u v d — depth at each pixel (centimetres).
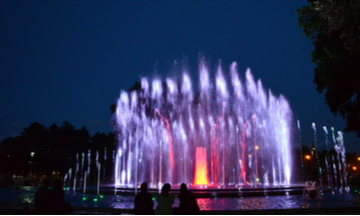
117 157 6391
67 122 9050
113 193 2875
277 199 2192
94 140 8481
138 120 6312
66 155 8338
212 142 5369
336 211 1249
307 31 1738
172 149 5834
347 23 1386
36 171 7688
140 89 6347
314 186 2152
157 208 980
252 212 1244
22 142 7969
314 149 6391
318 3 1428
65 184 7450
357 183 4106
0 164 7388
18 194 2947
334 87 1708
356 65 1616
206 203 1995
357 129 1784
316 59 1786
